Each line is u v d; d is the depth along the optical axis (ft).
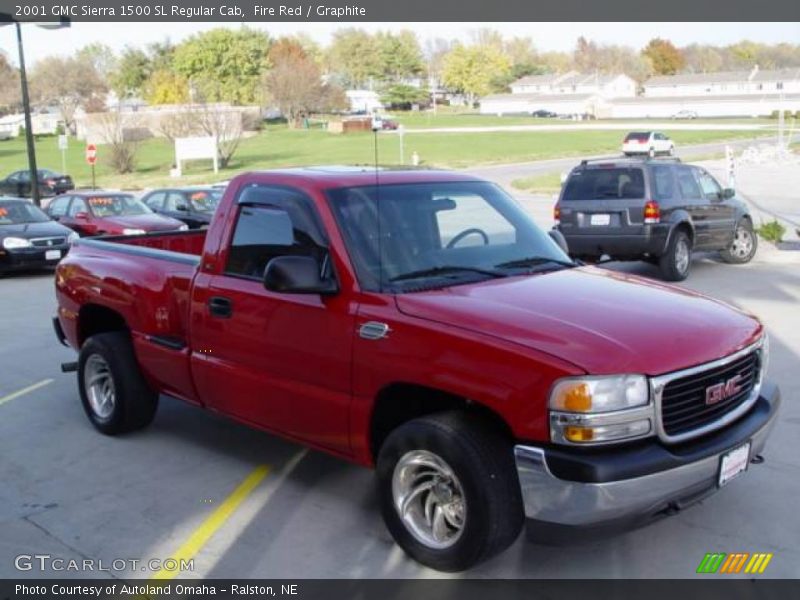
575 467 11.88
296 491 17.29
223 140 182.39
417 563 14.11
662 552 14.42
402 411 14.70
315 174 16.53
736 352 13.52
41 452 19.90
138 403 20.29
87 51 415.03
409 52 412.98
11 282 50.06
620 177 40.78
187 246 24.53
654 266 47.06
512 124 316.60
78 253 22.17
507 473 12.73
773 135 228.02
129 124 225.56
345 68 388.98
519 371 12.33
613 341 12.55
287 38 315.99
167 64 372.99
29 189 127.44
